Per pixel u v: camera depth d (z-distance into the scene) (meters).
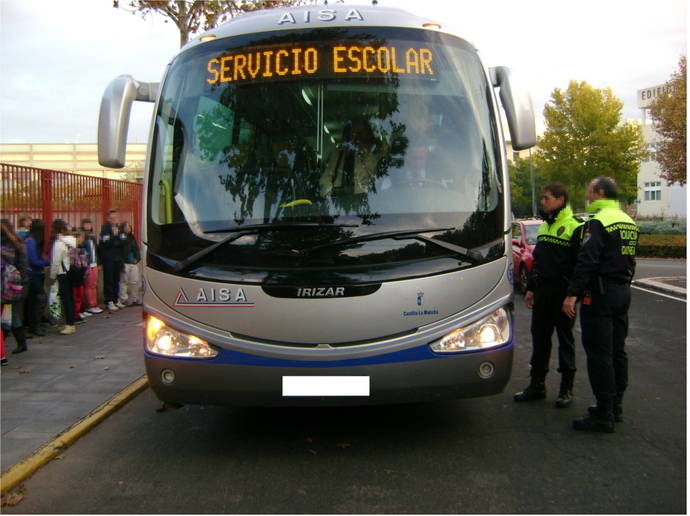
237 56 4.58
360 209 4.14
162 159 4.48
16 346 8.53
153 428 5.22
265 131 4.37
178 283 4.16
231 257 4.10
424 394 4.11
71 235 9.56
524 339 9.17
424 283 4.07
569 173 40.84
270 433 4.98
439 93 4.51
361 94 4.43
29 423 5.23
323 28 4.57
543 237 5.66
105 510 3.66
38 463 4.35
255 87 4.49
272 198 4.19
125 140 4.64
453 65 4.62
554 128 41.88
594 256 4.76
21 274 7.77
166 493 3.88
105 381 6.62
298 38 4.55
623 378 5.16
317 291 4.00
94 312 11.61
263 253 4.06
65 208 10.87
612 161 40.19
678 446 4.58
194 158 4.39
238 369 4.07
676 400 5.83
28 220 9.23
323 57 4.51
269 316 4.03
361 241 4.06
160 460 4.46
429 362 4.08
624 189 41.06
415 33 4.64
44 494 3.92
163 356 4.19
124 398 5.96
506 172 4.55
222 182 4.28
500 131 4.63
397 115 4.41
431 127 4.42
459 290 4.13
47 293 10.20
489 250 4.24
